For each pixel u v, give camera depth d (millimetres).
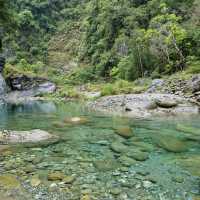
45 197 5145
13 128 12188
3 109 22328
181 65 34719
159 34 38812
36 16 112000
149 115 15836
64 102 30828
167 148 8570
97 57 73562
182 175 6293
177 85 21734
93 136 10336
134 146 8844
